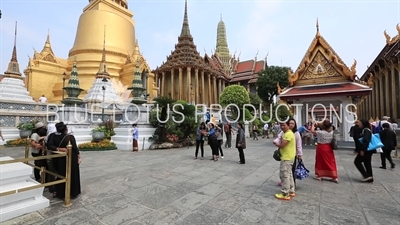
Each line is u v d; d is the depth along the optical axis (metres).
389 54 18.48
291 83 16.88
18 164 4.90
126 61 32.44
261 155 11.80
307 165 9.17
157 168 8.37
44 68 30.19
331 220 3.97
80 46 32.84
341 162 9.73
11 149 13.35
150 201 4.91
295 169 5.67
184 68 49.53
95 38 32.97
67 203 4.65
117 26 34.94
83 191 5.61
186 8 55.25
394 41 17.30
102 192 5.53
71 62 31.73
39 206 4.43
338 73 15.38
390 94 20.48
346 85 14.83
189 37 52.97
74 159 5.11
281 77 47.88
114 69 31.52
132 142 14.16
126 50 35.03
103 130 15.58
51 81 30.67
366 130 6.46
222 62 67.62
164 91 50.84
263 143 18.83
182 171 7.86
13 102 17.58
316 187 6.00
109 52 32.56
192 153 12.55
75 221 3.95
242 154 9.30
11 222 3.89
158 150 13.95
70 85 16.31
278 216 4.14
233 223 3.87
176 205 4.68
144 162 9.65
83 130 15.12
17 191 3.94
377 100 24.45
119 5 38.56
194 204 4.74
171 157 11.07
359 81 14.49
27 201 4.38
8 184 4.38
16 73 20.97
